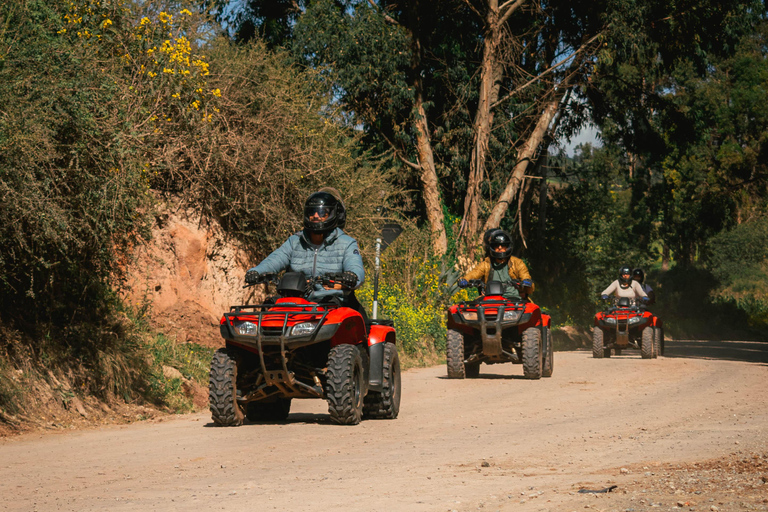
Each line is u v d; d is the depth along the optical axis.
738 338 57.56
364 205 18.73
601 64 30.73
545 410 10.76
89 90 10.20
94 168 10.20
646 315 23.23
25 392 9.41
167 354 12.56
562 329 39.97
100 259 10.72
